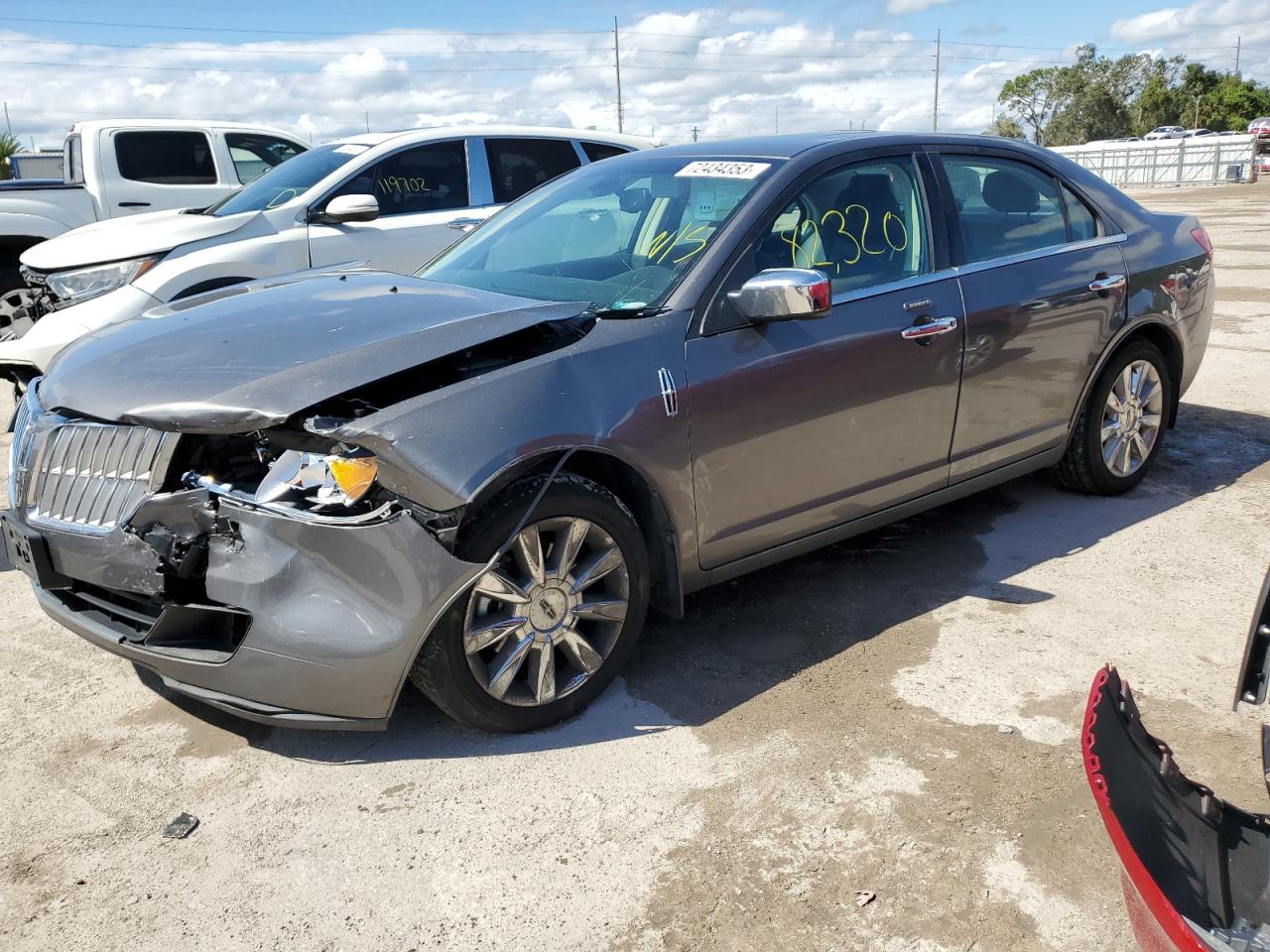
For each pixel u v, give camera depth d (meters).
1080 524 4.57
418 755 2.95
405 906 2.38
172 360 2.93
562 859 2.52
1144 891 1.65
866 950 2.22
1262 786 2.72
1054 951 2.21
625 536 3.06
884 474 3.76
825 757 2.90
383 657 2.65
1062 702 3.15
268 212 6.54
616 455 2.96
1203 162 36.22
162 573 2.74
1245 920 1.76
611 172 4.15
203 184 9.48
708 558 3.33
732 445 3.25
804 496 3.52
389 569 2.63
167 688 3.37
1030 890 2.39
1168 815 1.91
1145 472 4.97
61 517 2.98
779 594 3.94
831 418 3.50
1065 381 4.38
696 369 3.15
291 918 2.35
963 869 2.46
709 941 2.25
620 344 3.06
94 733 3.11
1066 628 3.62
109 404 2.85
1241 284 11.08
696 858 2.51
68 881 2.48
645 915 2.33
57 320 5.86
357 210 5.76
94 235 6.52
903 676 3.32
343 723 2.71
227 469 2.84
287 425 2.73
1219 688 3.22
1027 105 84.44
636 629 3.17
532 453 2.77
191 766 2.93
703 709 3.15
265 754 2.98
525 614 2.90
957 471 4.04
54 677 3.45
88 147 8.95
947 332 3.79
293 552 2.63
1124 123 80.81
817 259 3.56
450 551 2.67
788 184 3.56
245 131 9.77
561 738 3.02
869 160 3.83
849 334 3.51
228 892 2.43
